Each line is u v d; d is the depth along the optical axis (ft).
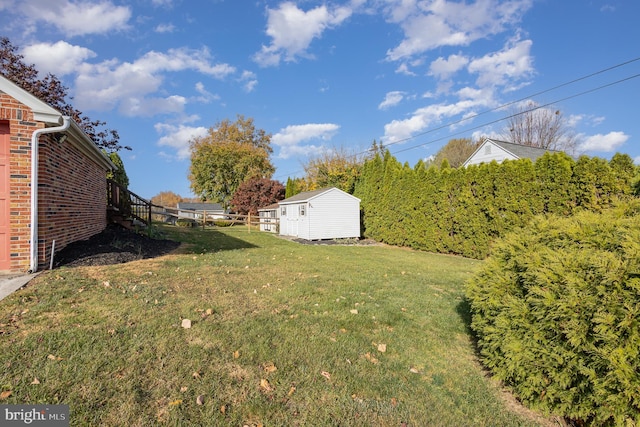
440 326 13.17
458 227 38.86
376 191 53.47
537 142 92.79
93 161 28.14
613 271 6.88
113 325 10.52
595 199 26.99
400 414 7.37
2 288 13.42
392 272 24.16
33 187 16.66
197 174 111.65
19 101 16.61
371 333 12.01
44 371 7.60
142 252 24.52
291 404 7.38
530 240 9.78
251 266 23.04
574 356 7.19
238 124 123.24
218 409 6.96
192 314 12.18
